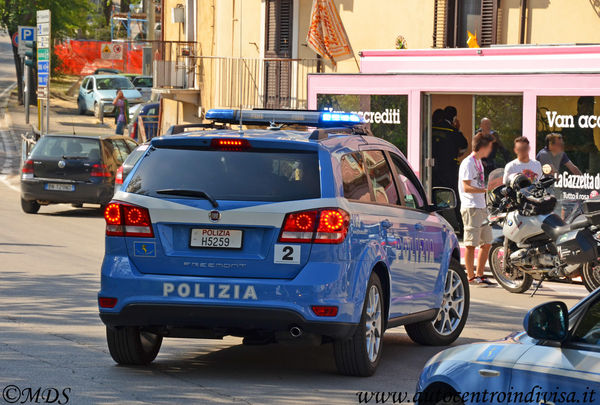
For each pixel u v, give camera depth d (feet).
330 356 57.41
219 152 49.73
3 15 349.41
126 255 49.44
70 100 371.35
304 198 48.24
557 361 28.50
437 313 60.64
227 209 48.19
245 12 175.32
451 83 122.31
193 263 48.47
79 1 392.06
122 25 479.00
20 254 97.60
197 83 195.83
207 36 191.93
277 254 47.91
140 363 52.95
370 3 148.77
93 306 70.74
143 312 48.83
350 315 48.62
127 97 307.58
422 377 31.32
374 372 52.31
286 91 166.50
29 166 136.26
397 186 57.26
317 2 153.17
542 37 129.59
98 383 48.78
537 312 28.99
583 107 110.22
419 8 142.00
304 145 49.06
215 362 54.95
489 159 120.06
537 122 113.80
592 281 83.41
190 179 49.24
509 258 86.33
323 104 134.72
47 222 127.95
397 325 55.52
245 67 175.83
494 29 133.39
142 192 49.55
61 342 58.23
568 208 83.51
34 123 291.58
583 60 114.62
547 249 83.71
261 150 49.44
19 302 71.41
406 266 55.72
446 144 125.59
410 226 56.70
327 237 47.93
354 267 49.11
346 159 51.08
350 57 152.56
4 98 368.89
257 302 47.65
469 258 91.40
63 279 82.94
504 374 29.04
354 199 50.55
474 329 68.13
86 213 141.59
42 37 188.96
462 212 90.79
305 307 47.55
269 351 58.75
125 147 143.54
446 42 138.41
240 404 45.32
